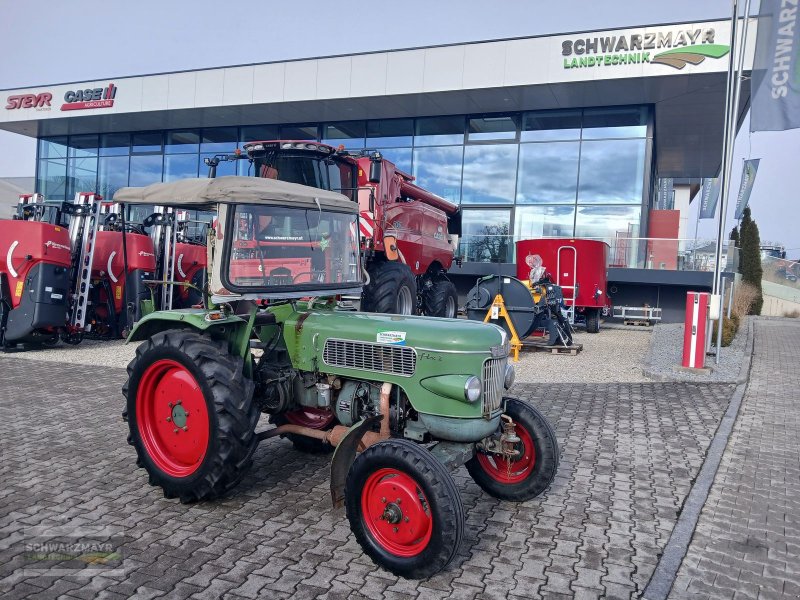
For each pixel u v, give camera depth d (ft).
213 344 13.65
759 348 38.96
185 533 12.29
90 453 16.85
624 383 27.94
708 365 31.17
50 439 17.95
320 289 15.14
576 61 50.60
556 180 59.21
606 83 51.01
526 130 59.93
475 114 61.62
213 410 12.80
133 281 35.78
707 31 47.24
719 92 52.31
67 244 32.17
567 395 25.46
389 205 34.45
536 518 13.55
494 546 12.17
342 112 62.95
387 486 11.09
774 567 11.69
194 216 44.98
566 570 11.26
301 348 14.03
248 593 10.14
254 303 14.32
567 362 33.14
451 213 47.57
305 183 31.42
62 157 78.89
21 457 16.40
